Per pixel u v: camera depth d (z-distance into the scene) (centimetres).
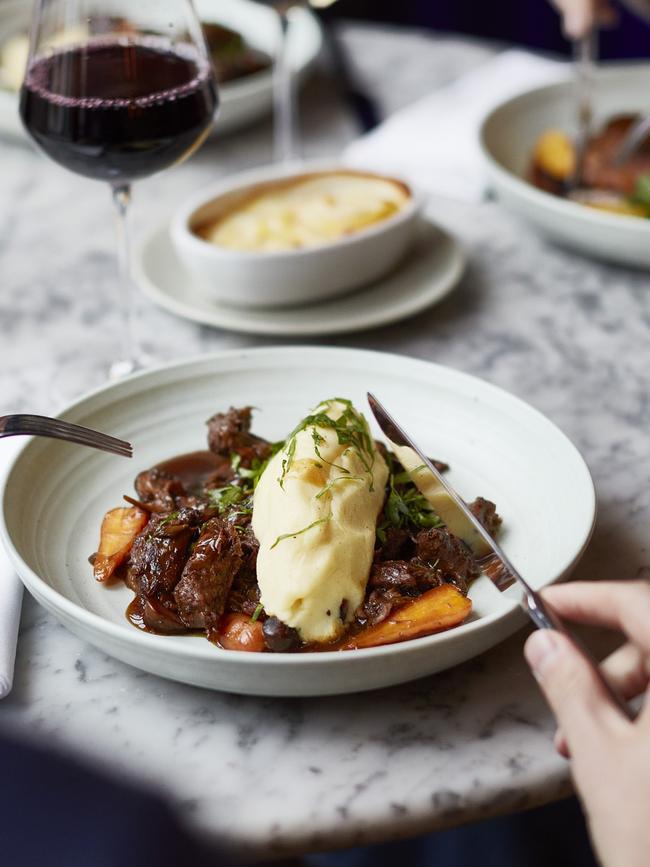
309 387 68
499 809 49
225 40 106
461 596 53
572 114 100
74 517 60
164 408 67
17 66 103
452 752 50
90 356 77
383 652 49
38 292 84
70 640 56
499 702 52
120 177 70
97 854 42
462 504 55
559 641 45
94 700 53
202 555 54
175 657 49
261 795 49
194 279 81
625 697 49
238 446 63
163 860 42
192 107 68
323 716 52
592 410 71
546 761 50
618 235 80
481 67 116
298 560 53
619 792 43
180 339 79
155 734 51
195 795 49
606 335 78
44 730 51
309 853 48
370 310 78
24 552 56
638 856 42
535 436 62
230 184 84
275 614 52
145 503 60
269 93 103
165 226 88
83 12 67
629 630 47
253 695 53
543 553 56
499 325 79
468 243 89
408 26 166
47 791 44
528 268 86
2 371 76
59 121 67
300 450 56
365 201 83
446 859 76
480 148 89
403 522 58
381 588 54
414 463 58
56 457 62
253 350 68
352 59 120
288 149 100
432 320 80
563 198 92
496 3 161
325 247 76
